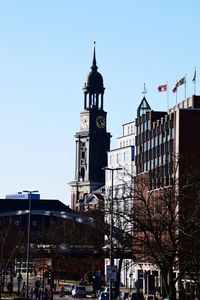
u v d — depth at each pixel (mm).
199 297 77500
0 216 183500
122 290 168375
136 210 83750
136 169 187125
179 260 71625
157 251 70875
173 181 76188
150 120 178500
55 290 165250
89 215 154875
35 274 198000
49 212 177500
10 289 134500
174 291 67312
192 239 69500
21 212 182625
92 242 131375
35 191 129625
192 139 154125
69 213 173250
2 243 141875
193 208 74000
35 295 120875
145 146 181000
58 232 170625
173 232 70438
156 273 149250
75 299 136750
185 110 155250
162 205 87375
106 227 113688
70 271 194875
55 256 147250
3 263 140375
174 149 158000
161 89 158750
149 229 68938
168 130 163875
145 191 117688
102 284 167875
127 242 78188
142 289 166250
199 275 77875
